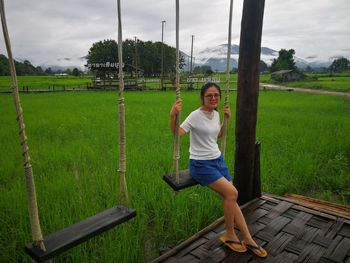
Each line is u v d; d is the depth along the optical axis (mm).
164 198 4340
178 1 2721
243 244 3037
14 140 8188
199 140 2959
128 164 5898
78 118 12305
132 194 4512
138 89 35875
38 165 5961
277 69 76312
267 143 7867
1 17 1881
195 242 3178
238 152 4035
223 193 2918
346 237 3275
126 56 72750
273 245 3127
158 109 15680
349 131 9039
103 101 20484
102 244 3383
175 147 2975
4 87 34781
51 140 8508
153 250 3568
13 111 14562
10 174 5605
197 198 4305
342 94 29031
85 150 7145
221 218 3629
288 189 5129
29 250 2176
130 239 3359
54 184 4832
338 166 5977
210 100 2877
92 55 72188
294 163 5934
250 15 3559
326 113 14430
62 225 3557
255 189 4203
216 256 2930
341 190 5223
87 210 3902
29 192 2133
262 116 12898
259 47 3676
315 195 5176
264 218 3662
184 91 34062
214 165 2979
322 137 8211
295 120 11719
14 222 3752
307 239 3225
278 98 23953
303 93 30562
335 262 2863
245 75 3760
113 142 7988
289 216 3709
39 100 20906
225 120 3289
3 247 3205
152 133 9070
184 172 3369
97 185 4875
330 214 3738
